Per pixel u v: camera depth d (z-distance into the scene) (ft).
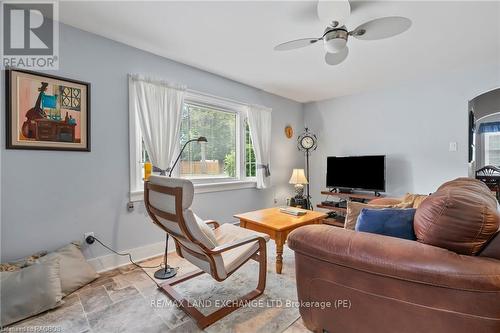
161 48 7.89
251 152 12.25
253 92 11.90
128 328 4.68
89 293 5.88
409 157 11.12
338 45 5.88
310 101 14.69
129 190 7.74
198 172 10.02
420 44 7.61
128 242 7.72
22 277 5.05
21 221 5.88
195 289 6.08
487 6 5.70
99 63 7.09
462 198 3.11
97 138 7.07
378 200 7.23
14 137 5.73
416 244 3.25
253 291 5.82
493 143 12.62
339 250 3.59
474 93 9.46
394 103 11.55
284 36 7.11
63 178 6.49
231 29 6.75
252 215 8.23
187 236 4.53
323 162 14.26
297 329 4.65
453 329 2.91
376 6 5.72
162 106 8.27
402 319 3.24
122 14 6.05
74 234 6.68
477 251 3.01
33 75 6.00
